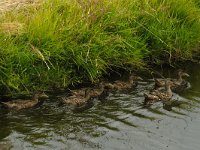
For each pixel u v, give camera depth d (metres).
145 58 16.78
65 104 14.11
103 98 14.66
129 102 14.55
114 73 15.93
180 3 17.67
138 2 16.94
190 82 16.19
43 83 14.70
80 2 16.00
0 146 12.05
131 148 12.38
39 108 13.88
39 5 15.95
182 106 14.54
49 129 12.95
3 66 14.12
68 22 15.56
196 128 13.43
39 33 14.75
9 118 13.32
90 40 15.20
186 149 12.52
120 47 15.88
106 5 16.20
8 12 15.57
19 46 14.43
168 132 13.16
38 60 14.62
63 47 14.95
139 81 15.79
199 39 17.53
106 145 12.41
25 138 12.48
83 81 15.28
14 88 14.22
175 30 17.12
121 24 16.02
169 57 17.08
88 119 13.54
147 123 13.52
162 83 15.55
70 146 12.26
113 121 13.49
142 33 16.67
